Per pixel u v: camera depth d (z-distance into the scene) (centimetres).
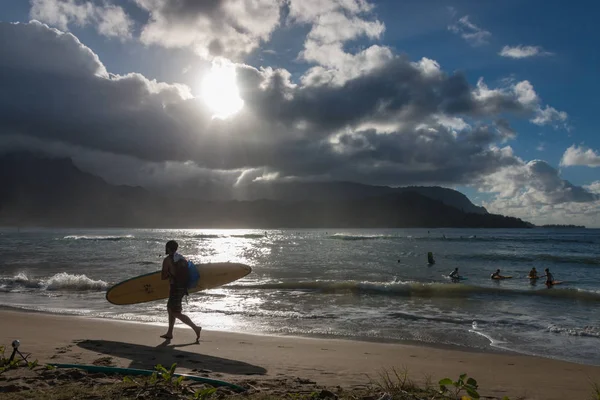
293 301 1309
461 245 5600
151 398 407
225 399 421
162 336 780
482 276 2308
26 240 6325
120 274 2006
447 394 456
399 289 1520
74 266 2400
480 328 964
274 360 643
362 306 1237
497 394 508
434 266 2744
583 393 516
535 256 3566
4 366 512
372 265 2728
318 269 2428
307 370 589
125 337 788
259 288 1569
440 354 732
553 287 1875
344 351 730
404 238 7950
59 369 509
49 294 1435
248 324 977
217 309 1164
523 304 1298
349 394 456
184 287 775
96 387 440
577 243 6425
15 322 934
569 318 1090
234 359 639
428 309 1202
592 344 823
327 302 1299
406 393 459
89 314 1074
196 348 710
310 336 862
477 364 666
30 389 430
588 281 2112
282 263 2836
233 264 1058
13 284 1642
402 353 730
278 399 427
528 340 855
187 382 482
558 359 711
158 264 2527
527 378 588
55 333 810
